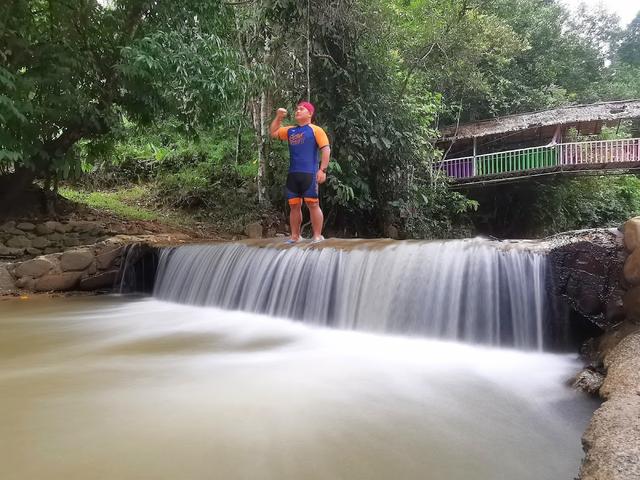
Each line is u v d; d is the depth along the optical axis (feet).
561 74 86.84
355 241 18.66
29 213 30.30
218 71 27.78
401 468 6.18
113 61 28.53
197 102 29.17
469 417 8.02
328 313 16.49
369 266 15.85
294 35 33.91
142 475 5.82
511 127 62.75
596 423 6.38
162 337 14.66
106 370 10.69
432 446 6.87
